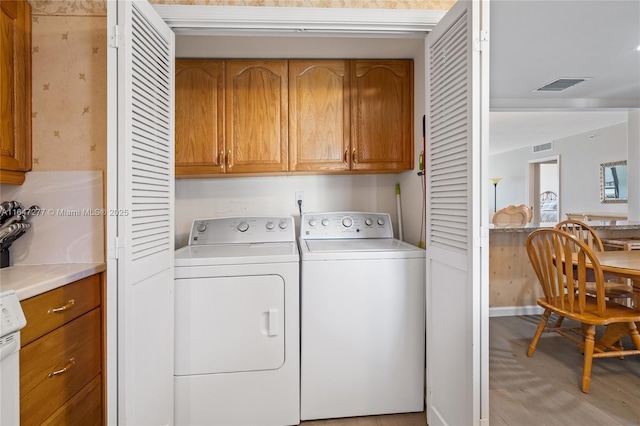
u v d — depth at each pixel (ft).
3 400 2.60
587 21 6.78
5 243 4.25
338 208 8.15
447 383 4.83
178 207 7.87
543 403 6.01
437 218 5.10
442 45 4.87
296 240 7.87
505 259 10.50
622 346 8.11
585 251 6.31
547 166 25.26
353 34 5.39
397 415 5.81
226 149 6.88
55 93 4.64
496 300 10.55
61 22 4.66
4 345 2.59
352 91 7.04
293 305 5.52
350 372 5.67
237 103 6.89
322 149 7.00
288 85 6.97
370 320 5.69
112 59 3.72
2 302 2.72
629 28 7.02
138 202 4.07
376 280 5.70
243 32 5.29
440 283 5.04
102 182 4.61
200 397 5.32
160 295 4.75
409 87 7.12
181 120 6.81
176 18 4.99
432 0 5.45
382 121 7.09
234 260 5.39
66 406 3.76
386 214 7.71
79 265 4.43
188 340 5.30
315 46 6.46
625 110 12.19
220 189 7.95
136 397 4.05
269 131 6.93
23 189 4.57
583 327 7.72
